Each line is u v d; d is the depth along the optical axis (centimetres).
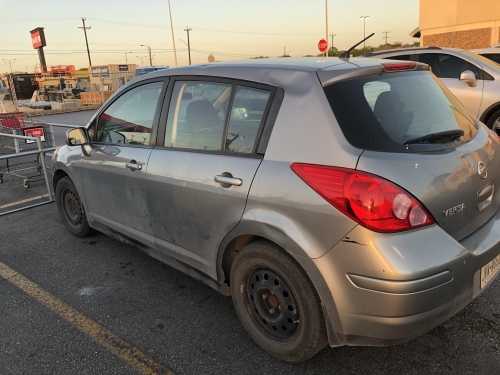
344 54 314
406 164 223
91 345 299
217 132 293
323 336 249
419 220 219
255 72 280
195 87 314
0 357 290
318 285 234
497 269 259
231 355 284
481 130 295
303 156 241
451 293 223
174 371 271
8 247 474
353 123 234
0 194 705
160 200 330
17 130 950
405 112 257
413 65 295
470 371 260
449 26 2508
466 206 246
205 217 294
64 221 502
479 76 731
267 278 267
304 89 251
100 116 405
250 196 259
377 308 218
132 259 431
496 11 2309
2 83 5091
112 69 4906
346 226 220
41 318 334
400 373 261
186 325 318
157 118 340
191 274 330
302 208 234
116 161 372
